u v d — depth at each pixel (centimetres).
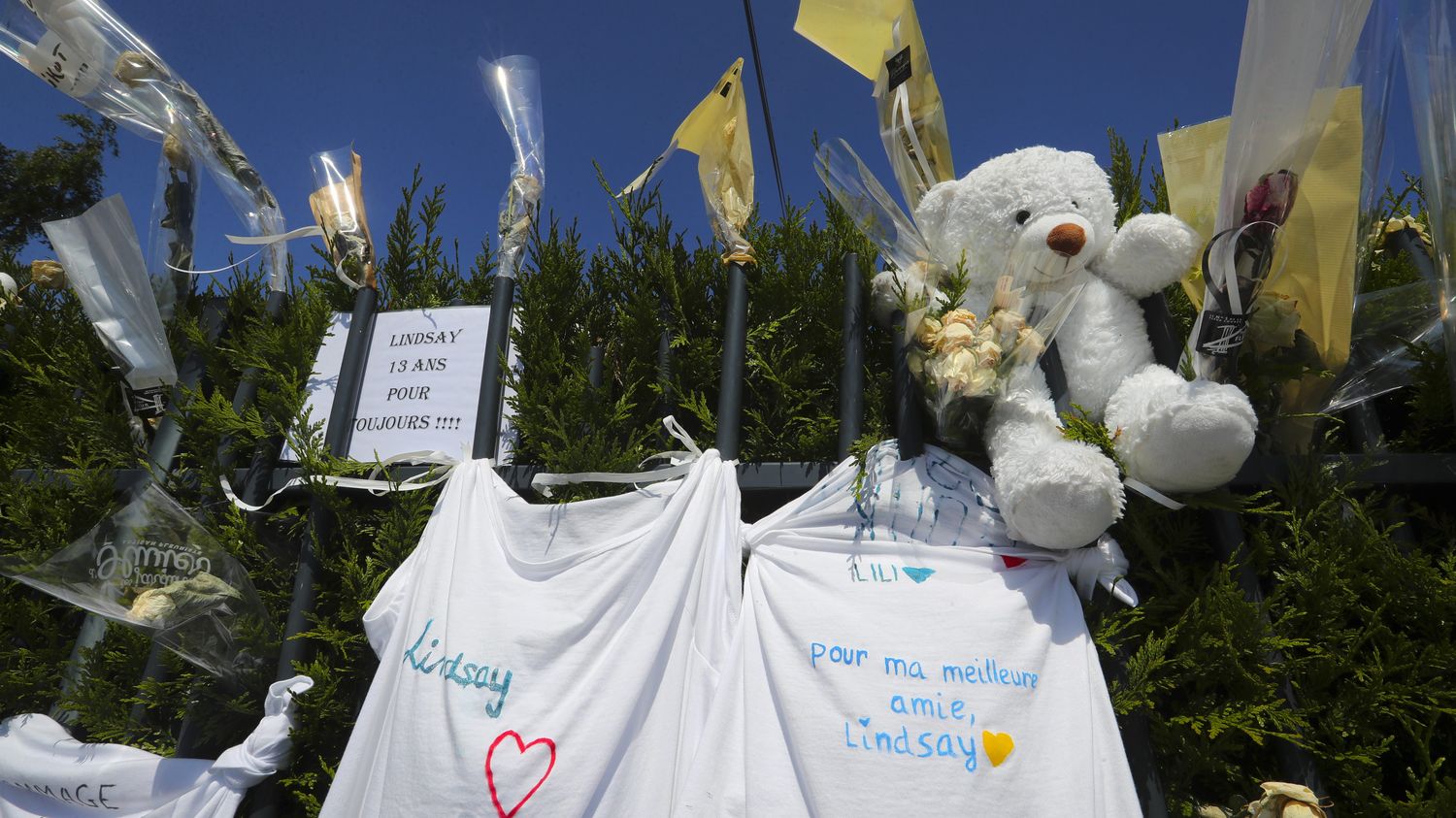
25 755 212
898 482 199
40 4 266
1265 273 185
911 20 242
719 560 198
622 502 205
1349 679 187
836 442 229
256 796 203
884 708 170
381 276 287
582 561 198
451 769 173
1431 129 201
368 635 207
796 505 202
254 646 217
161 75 282
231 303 285
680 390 240
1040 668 174
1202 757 180
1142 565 208
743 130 253
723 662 189
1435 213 200
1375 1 202
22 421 269
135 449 254
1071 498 172
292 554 245
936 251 230
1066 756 165
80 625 258
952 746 165
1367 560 194
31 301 295
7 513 248
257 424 239
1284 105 180
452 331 254
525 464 233
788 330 249
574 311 258
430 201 295
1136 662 180
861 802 161
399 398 245
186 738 214
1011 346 192
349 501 228
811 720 171
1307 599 192
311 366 258
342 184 271
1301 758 175
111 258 254
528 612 192
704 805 171
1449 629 190
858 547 195
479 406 230
